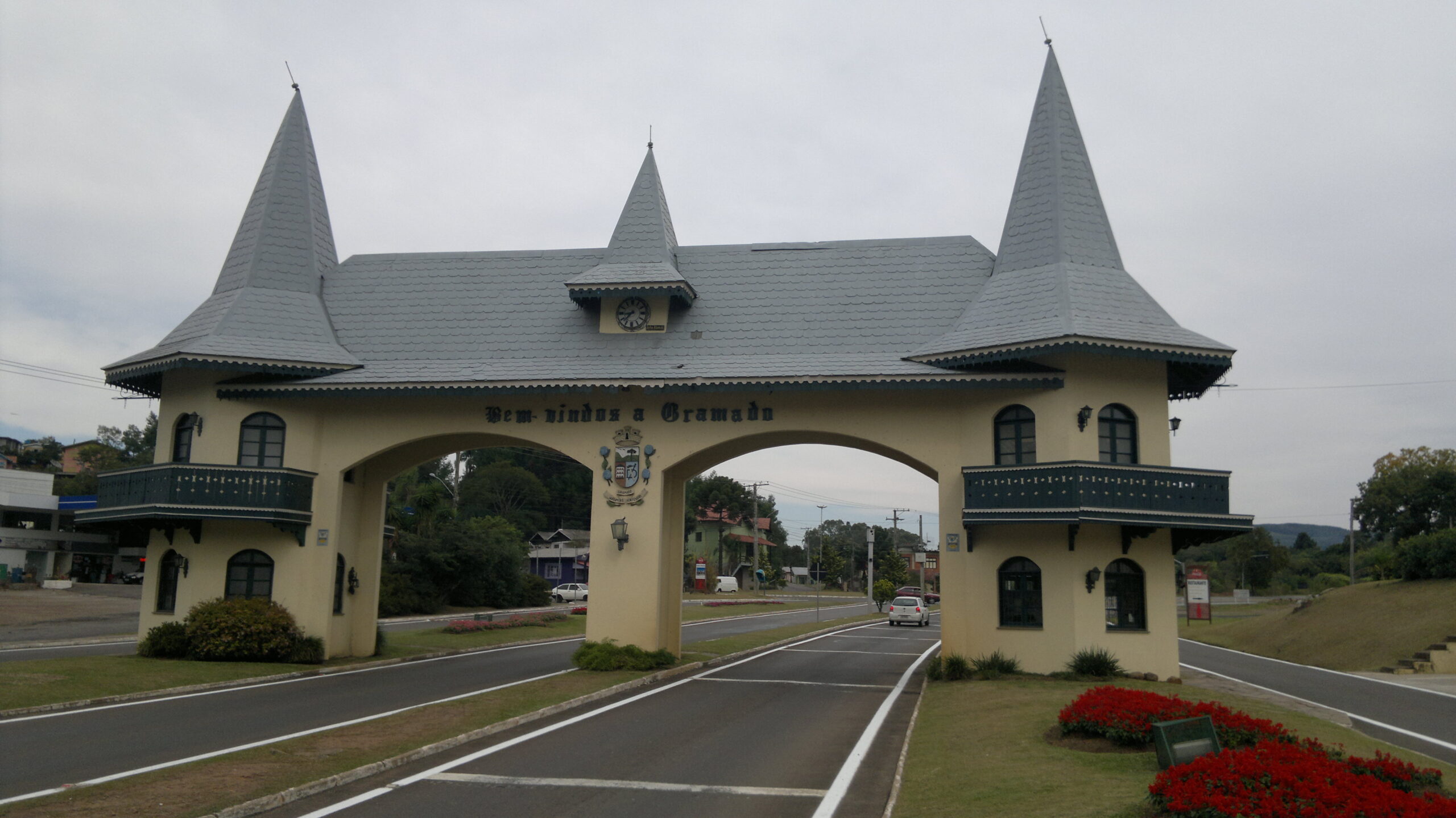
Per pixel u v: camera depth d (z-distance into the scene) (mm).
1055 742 12242
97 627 34750
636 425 23047
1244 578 84562
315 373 23234
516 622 39656
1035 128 24109
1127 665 19797
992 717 14578
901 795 9977
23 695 15734
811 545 135750
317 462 23766
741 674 22531
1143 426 20750
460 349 24328
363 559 25703
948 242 24828
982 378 20609
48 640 29047
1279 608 67000
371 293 25953
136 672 19031
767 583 99625
